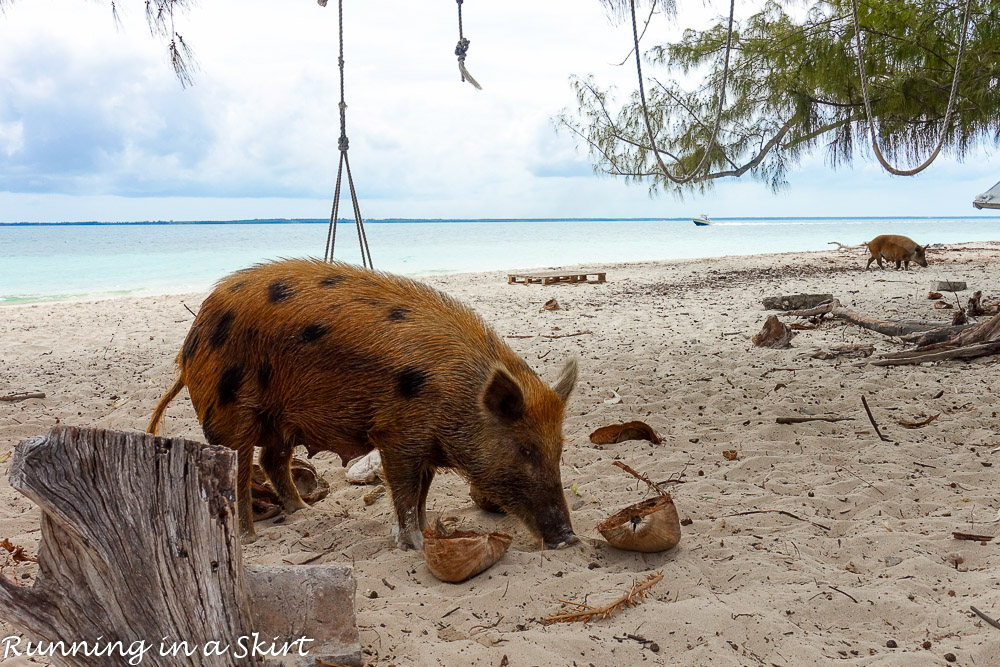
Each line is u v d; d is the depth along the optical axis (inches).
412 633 139.1
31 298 832.3
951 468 220.1
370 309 172.6
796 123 496.1
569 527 173.9
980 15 481.1
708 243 2268.7
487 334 177.6
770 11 515.5
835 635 137.1
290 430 183.9
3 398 328.8
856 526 184.4
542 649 132.1
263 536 192.5
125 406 325.4
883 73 496.4
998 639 129.2
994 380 309.7
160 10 276.7
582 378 350.9
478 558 160.4
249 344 177.9
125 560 98.2
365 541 185.0
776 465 228.7
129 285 997.8
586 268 1136.8
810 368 349.4
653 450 249.9
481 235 3432.6
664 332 480.1
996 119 480.4
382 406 170.2
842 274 851.4
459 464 172.7
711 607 143.8
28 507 214.7
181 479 99.9
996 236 2733.8
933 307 531.8
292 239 3154.5
